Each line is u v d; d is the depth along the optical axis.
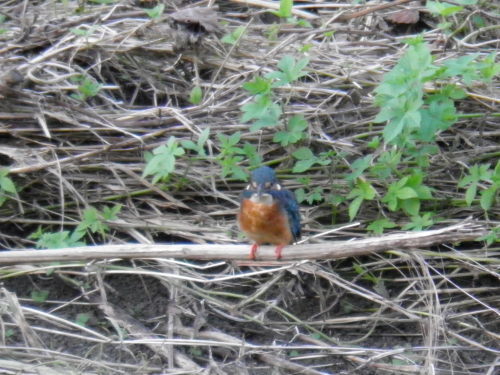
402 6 13.87
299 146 11.61
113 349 10.31
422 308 10.70
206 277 10.96
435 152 11.25
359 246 9.14
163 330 10.61
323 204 11.35
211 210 11.57
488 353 10.31
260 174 9.47
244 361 10.14
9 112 11.81
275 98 12.07
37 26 13.19
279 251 9.25
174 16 12.46
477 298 10.84
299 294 10.93
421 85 10.34
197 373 9.66
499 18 13.48
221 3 14.31
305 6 14.04
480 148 11.70
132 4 13.91
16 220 11.61
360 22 13.80
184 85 12.69
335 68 12.57
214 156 11.70
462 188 11.52
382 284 10.81
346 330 10.75
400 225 11.11
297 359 10.20
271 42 13.10
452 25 13.66
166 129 11.84
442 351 10.33
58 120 11.86
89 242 11.54
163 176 10.69
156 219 11.42
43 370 9.52
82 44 12.55
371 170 11.12
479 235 9.18
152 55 12.80
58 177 11.41
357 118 12.01
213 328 10.53
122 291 11.16
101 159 11.71
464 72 10.74
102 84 12.41
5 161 11.93
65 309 10.97
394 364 10.01
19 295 11.12
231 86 12.31
